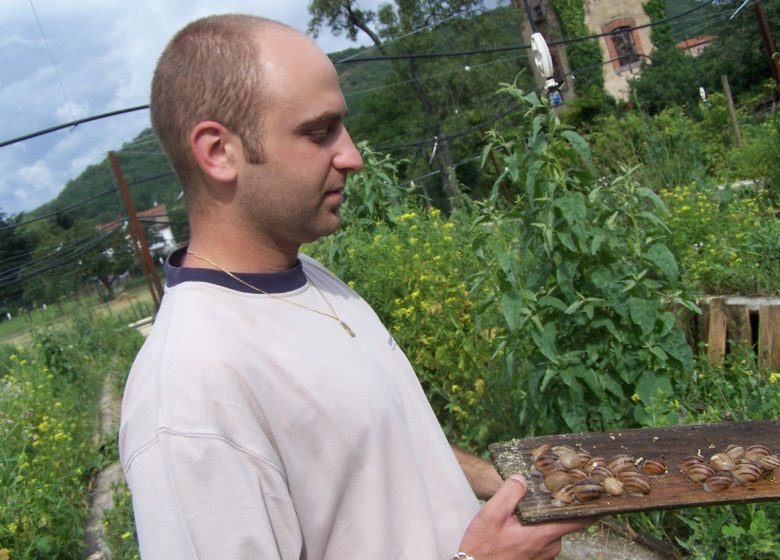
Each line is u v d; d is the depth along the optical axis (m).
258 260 1.59
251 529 1.28
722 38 26.92
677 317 4.36
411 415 1.71
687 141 10.41
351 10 34.53
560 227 3.40
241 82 1.47
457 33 35.19
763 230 5.47
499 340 3.81
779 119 9.14
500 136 3.78
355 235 6.36
